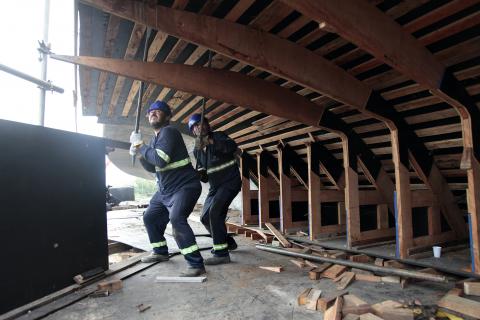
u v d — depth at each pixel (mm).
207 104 4715
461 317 1991
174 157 2939
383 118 3357
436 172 3777
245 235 5105
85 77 3951
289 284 2650
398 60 2281
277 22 2502
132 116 5734
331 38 2703
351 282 2680
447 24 2305
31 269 2250
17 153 2199
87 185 2771
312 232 4566
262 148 5715
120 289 2582
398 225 3449
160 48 3152
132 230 5379
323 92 2883
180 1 2293
